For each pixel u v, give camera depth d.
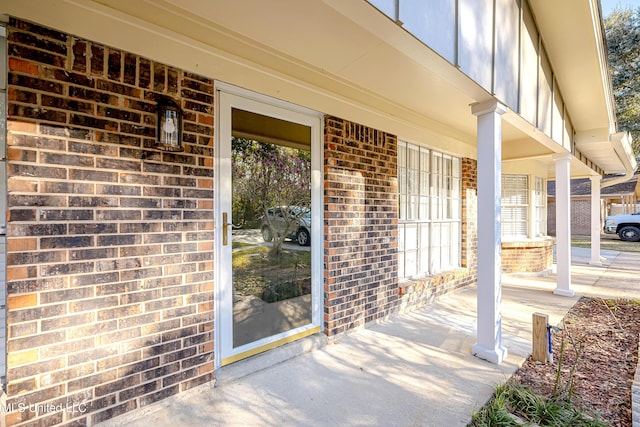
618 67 16.50
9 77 1.70
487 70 2.72
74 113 1.88
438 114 4.04
